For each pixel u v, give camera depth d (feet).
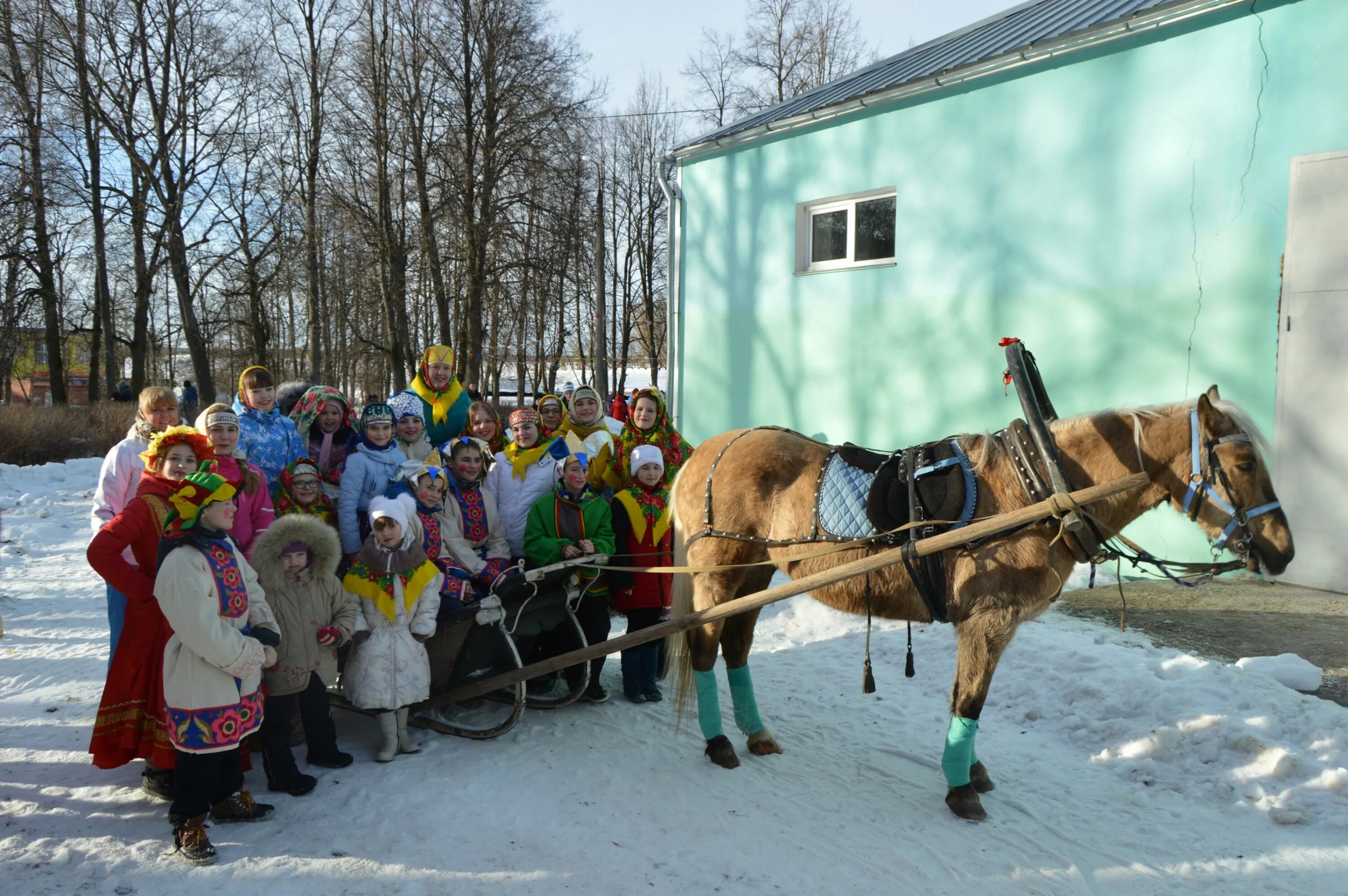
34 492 41.50
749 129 32.27
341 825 11.59
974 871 10.41
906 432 28.53
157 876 10.29
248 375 15.76
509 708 16.28
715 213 34.47
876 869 10.48
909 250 28.02
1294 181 19.62
